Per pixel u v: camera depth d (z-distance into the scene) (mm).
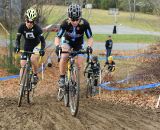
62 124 6414
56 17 22922
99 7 75562
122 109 8281
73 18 6992
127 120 6910
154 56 21562
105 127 6312
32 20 8086
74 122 6562
